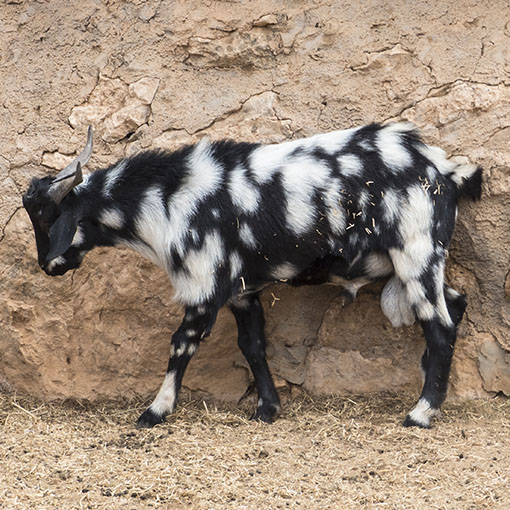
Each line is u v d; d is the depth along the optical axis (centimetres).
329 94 1634
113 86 1695
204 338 1574
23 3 1739
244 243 1427
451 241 1561
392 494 1185
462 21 1630
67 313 1652
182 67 1688
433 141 1583
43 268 1485
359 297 1603
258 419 1522
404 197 1414
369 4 1656
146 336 1642
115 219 1449
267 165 1432
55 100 1706
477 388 1577
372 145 1442
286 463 1289
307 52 1653
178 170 1441
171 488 1200
